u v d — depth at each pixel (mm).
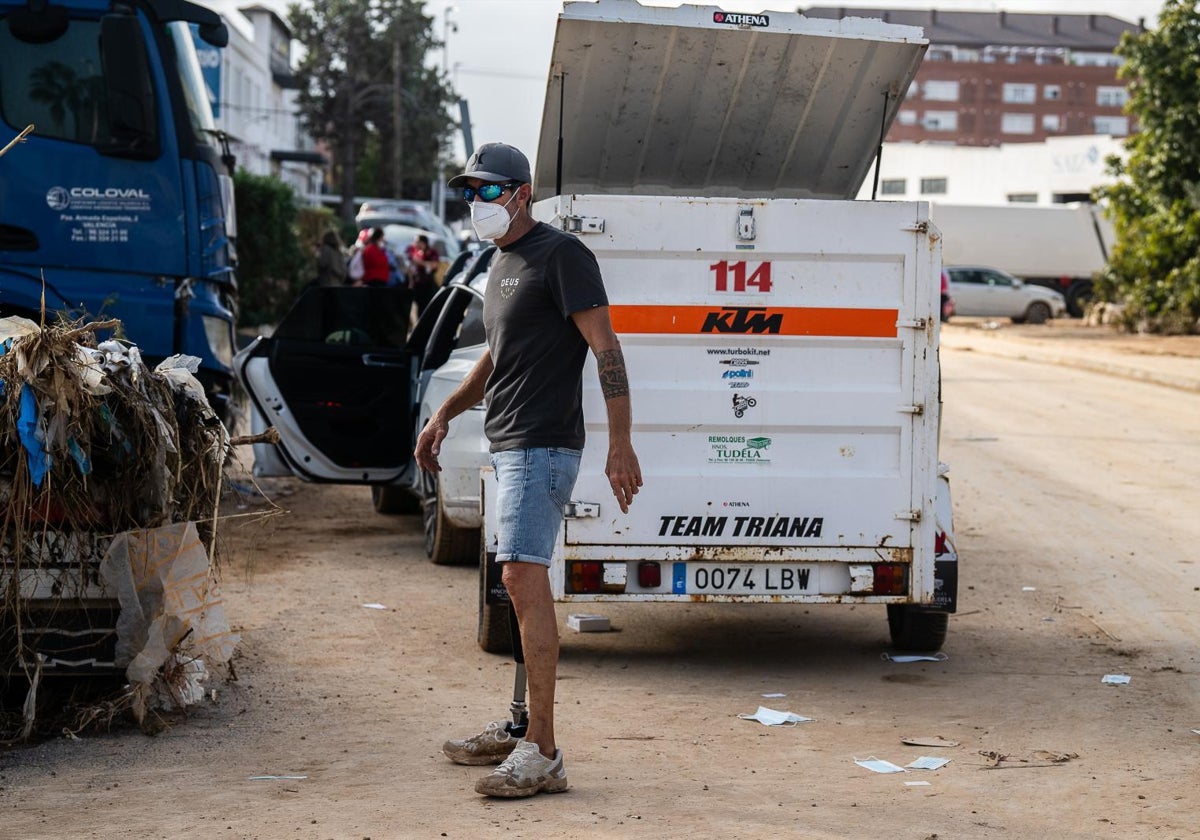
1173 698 6715
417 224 41000
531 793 5023
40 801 4965
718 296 6953
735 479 6996
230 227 10531
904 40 7621
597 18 7336
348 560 10039
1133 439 16781
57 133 9352
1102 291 42125
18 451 5586
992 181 68062
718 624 8492
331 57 81312
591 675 7133
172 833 4594
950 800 5090
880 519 7078
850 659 7582
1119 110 143250
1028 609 8789
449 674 7000
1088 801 5098
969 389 22766
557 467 5066
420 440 5504
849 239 6988
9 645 5762
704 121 8070
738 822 4766
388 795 5043
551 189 8477
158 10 9586
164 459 5859
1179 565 10109
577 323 5016
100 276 9414
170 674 6039
